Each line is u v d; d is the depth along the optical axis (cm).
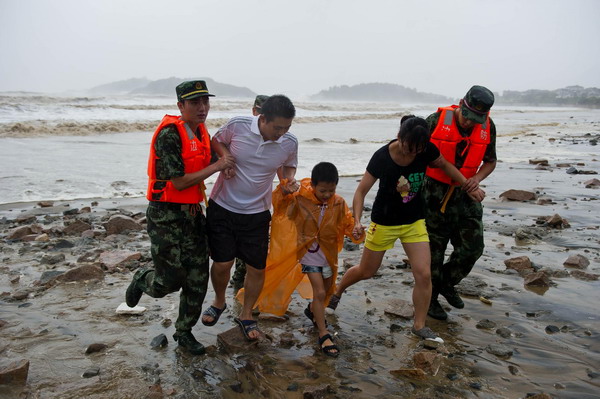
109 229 714
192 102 354
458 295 493
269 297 436
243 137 378
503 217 842
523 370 371
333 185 392
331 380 358
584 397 334
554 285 543
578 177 1262
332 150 1697
